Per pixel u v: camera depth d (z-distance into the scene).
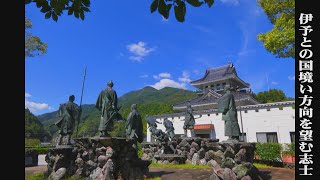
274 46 12.96
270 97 43.97
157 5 2.51
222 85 38.06
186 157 18.05
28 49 16.06
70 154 11.83
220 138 26.17
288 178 10.90
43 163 22.34
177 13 2.53
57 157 11.58
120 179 10.16
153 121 22.33
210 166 15.59
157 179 10.98
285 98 42.91
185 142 18.28
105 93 11.43
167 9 2.52
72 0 3.36
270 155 15.73
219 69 40.47
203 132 27.52
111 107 11.35
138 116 13.84
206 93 33.66
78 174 11.42
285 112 22.53
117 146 10.43
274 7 13.31
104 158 10.23
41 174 12.87
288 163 14.62
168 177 11.55
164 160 17.92
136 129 13.62
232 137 11.09
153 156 20.47
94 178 10.16
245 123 24.64
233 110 11.37
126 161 10.80
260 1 13.95
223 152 10.98
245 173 9.41
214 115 27.19
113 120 11.45
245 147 10.30
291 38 12.20
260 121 23.77
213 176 9.63
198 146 17.81
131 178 10.72
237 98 29.61
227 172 9.51
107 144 10.34
